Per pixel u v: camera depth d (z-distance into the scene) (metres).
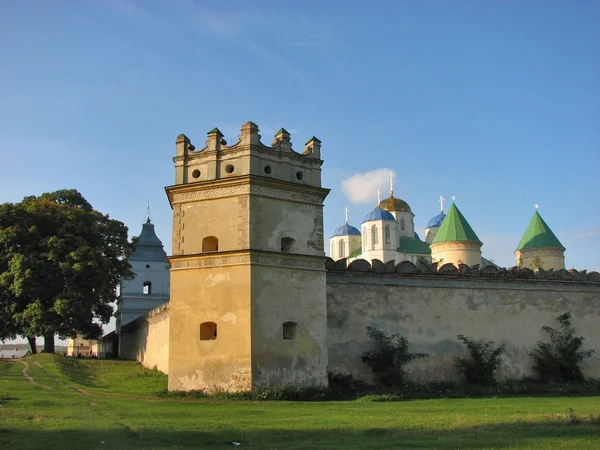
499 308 28.56
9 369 28.66
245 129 22.42
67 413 14.73
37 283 38.22
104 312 43.44
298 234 22.66
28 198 44.12
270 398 20.05
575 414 15.85
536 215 52.72
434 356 26.50
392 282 26.41
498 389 25.38
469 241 54.06
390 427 13.64
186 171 23.05
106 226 43.81
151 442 11.32
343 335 24.84
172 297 21.97
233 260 21.36
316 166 23.70
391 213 85.62
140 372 30.86
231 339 20.78
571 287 30.64
